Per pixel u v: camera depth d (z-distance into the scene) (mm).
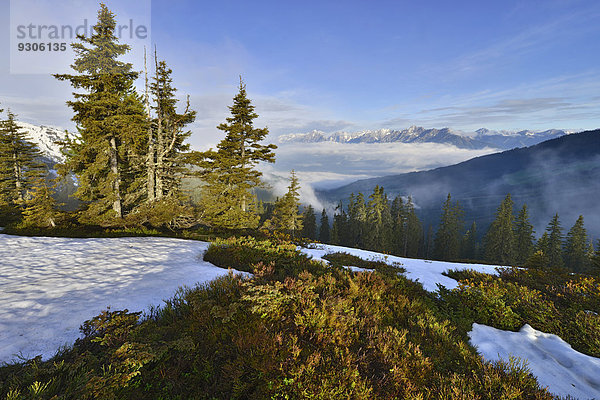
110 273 7527
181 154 18062
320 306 4941
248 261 9523
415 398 3246
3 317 4609
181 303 5238
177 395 2951
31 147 29625
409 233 62469
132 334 3781
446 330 5383
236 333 3961
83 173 15969
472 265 15383
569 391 4227
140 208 16344
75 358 3449
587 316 6672
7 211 22281
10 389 2629
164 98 18422
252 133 21672
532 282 10383
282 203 41750
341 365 3520
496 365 4293
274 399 2900
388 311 5785
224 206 19469
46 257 8789
